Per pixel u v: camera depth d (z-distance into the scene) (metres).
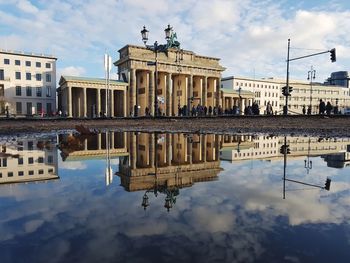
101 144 8.97
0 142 9.03
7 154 6.23
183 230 1.88
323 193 3.01
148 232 1.83
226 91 82.25
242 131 16.14
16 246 1.61
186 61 68.19
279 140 10.57
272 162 5.49
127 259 1.45
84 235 1.77
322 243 1.67
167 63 65.25
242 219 2.11
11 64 71.62
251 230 1.88
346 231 1.87
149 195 2.85
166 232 1.83
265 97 109.50
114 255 1.50
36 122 24.50
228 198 2.75
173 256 1.48
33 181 3.53
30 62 73.88
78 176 3.89
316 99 123.06
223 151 7.37
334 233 1.84
